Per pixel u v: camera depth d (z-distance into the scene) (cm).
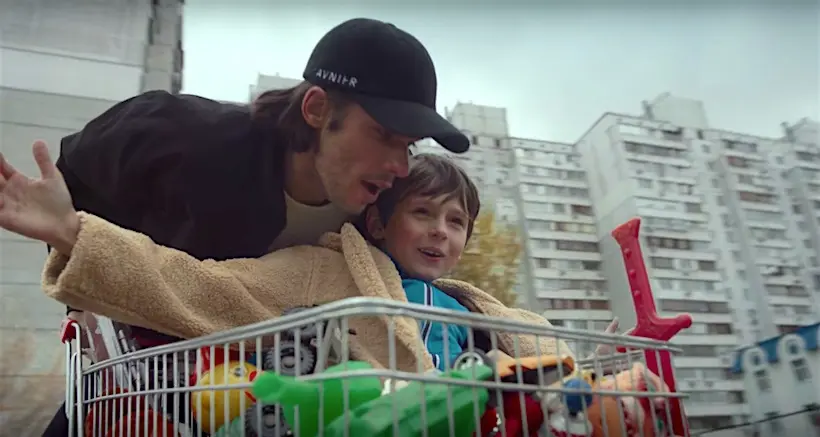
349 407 48
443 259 95
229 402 59
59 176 61
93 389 79
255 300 77
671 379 66
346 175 89
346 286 86
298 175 92
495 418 55
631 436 61
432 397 49
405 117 84
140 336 84
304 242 96
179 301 69
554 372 57
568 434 53
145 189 92
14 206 58
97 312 65
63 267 63
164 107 94
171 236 92
